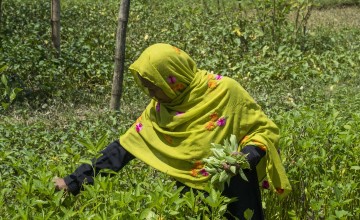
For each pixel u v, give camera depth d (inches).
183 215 142.6
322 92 352.8
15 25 483.2
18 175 201.6
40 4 559.8
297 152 193.0
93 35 474.3
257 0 494.0
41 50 382.9
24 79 355.9
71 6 595.8
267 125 146.5
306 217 179.2
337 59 444.5
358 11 646.5
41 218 129.5
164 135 148.4
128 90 361.7
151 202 134.0
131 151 151.0
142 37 489.4
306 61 427.8
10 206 146.2
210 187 138.4
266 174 150.0
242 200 145.6
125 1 301.1
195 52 451.2
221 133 144.2
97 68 386.6
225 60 425.1
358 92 354.0
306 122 219.1
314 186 179.8
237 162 134.0
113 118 278.4
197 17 560.1
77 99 350.6
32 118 311.7
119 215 130.4
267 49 450.6
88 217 128.7
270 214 175.9
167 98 146.3
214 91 145.1
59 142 255.0
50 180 148.9
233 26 477.7
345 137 193.8
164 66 141.8
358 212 170.9
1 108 320.8
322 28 559.8
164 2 637.9
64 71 377.1
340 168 191.3
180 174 147.0
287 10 483.2
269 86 377.4
